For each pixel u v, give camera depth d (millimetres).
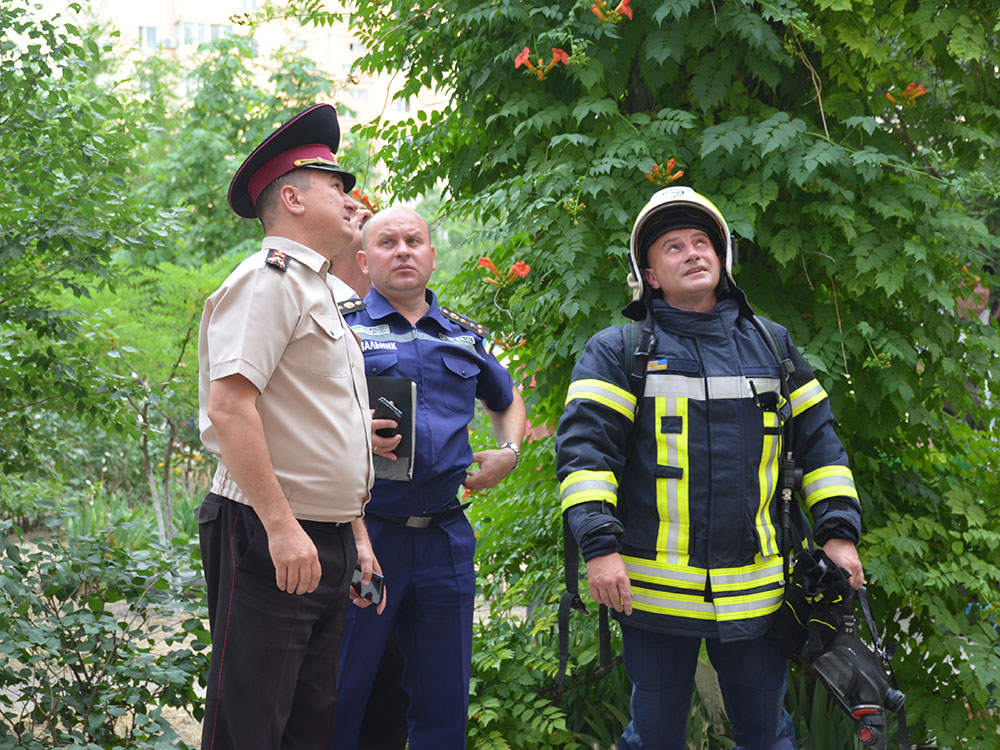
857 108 3576
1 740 3385
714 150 3406
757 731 2639
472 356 3006
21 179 4094
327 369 2191
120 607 5824
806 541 2746
